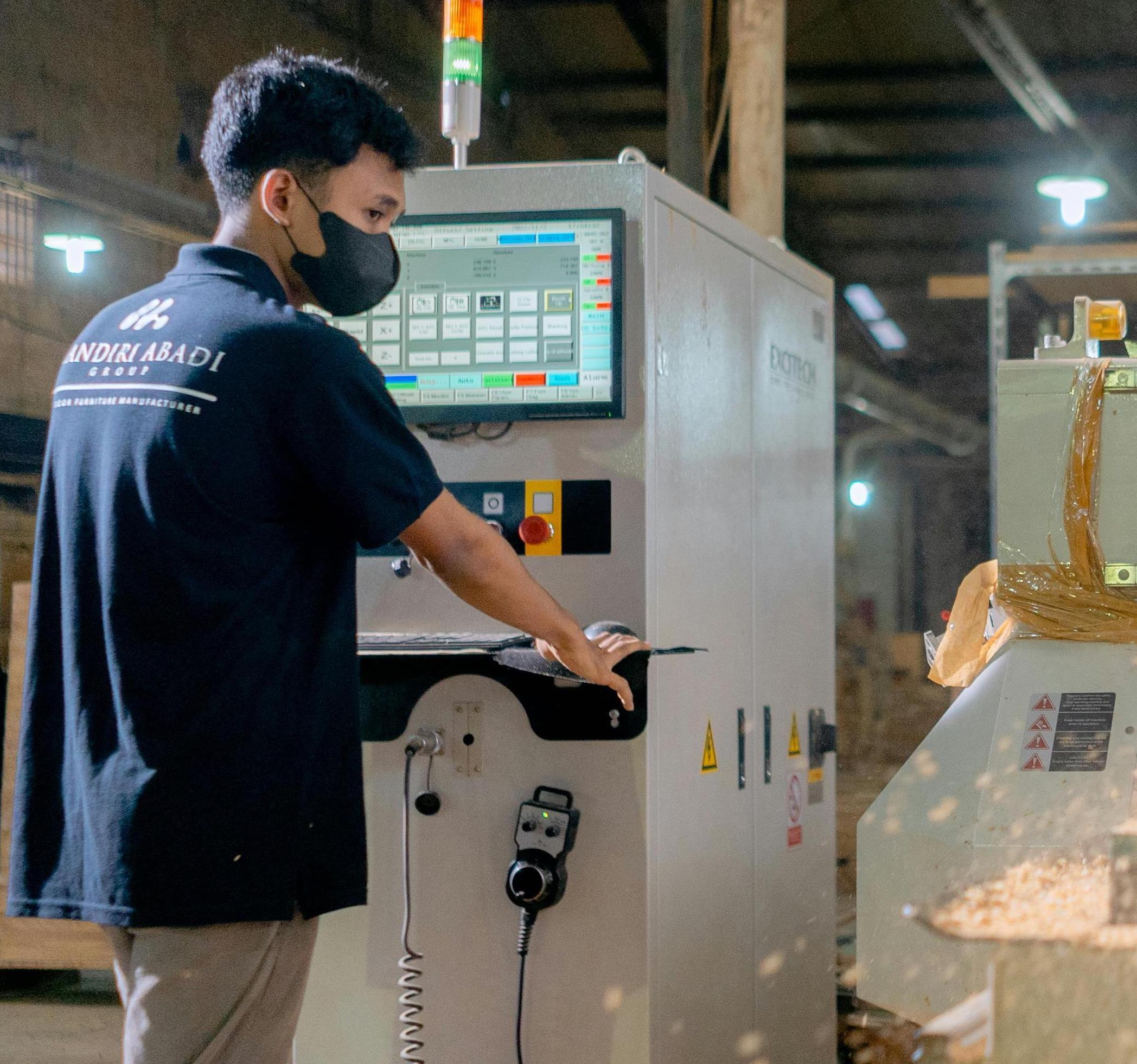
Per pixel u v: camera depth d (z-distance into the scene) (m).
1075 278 6.96
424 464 1.54
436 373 2.16
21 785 1.48
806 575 2.93
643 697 2.09
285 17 8.16
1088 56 11.37
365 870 1.56
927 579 20.02
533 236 2.15
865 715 11.59
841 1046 3.25
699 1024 2.29
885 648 12.59
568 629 1.65
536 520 2.14
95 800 1.40
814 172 14.30
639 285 2.14
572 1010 2.09
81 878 1.42
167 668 1.40
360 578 2.24
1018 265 6.40
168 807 1.38
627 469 2.13
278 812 1.44
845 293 16.64
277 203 1.59
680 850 2.22
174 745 1.39
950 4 10.54
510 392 2.15
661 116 12.45
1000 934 1.91
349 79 1.63
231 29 7.61
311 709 1.49
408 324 2.17
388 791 2.16
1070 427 2.18
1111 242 7.92
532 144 11.83
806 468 2.94
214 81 7.48
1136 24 10.76
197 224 7.32
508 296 2.15
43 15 6.12
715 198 8.05
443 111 2.30
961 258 16.41
